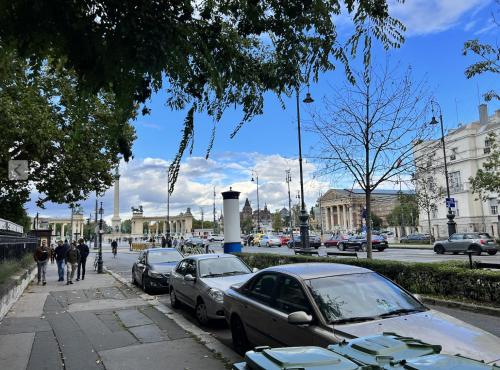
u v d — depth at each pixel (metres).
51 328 9.16
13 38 3.14
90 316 10.52
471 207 64.31
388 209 108.94
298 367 2.17
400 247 44.62
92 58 3.01
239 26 3.57
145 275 15.14
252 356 2.40
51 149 21.20
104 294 14.74
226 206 22.58
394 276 11.98
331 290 5.37
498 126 60.22
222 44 3.53
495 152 37.06
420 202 45.16
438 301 10.29
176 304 11.61
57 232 101.81
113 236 91.50
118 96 2.99
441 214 69.06
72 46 3.02
